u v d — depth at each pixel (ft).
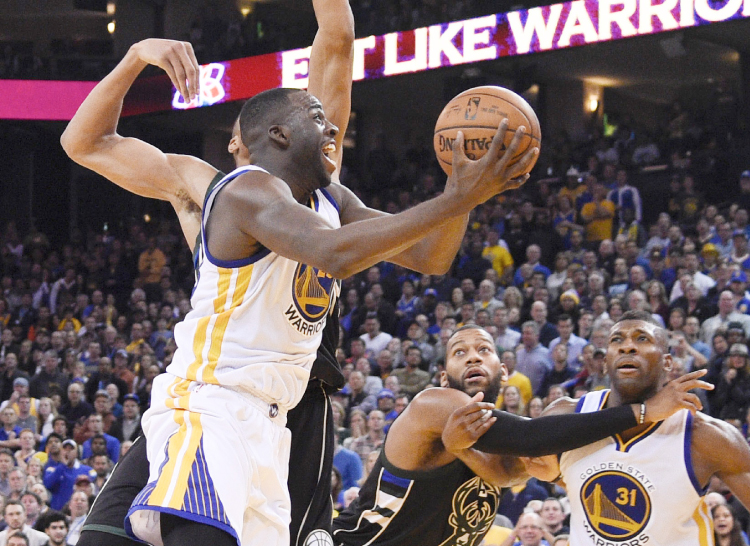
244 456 8.63
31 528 26.96
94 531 9.32
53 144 77.05
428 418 12.45
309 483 10.72
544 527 22.31
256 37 69.00
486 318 39.34
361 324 46.01
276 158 9.12
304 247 7.88
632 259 43.86
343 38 11.86
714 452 11.67
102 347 49.65
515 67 68.85
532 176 63.67
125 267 64.28
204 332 8.85
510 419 11.57
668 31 47.73
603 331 34.99
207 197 8.87
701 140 61.67
